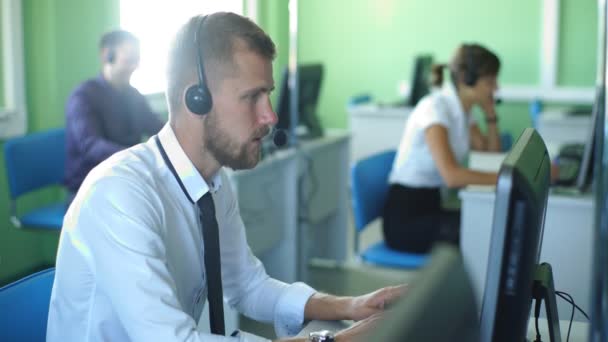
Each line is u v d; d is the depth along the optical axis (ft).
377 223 17.62
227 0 15.89
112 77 11.70
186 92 4.40
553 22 20.89
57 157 11.51
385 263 9.64
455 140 10.50
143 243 4.10
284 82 11.94
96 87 11.57
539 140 3.94
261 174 11.12
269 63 4.44
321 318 4.99
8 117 12.08
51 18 12.64
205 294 4.94
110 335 4.33
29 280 4.62
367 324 4.46
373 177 10.41
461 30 21.79
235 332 4.51
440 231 9.68
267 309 5.23
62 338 4.41
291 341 4.33
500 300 2.98
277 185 11.77
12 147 10.67
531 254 3.02
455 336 2.36
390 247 10.03
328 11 22.67
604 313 3.21
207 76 4.34
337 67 22.89
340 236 14.19
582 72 21.02
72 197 11.09
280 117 11.97
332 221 14.19
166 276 4.14
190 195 4.56
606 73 3.83
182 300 4.71
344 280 13.30
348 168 14.20
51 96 12.82
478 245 8.57
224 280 5.33
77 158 11.08
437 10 21.89
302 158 12.24
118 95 11.78
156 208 4.31
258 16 15.71
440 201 10.36
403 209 10.12
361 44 22.59
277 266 12.16
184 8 15.88
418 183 10.20
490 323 2.98
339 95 23.00
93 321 4.32
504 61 21.52
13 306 4.49
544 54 21.09
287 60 15.81
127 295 4.04
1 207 12.07
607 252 3.23
